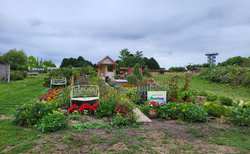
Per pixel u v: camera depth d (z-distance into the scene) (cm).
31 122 458
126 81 1817
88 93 763
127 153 325
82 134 410
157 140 390
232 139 413
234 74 1622
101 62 2488
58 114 446
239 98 1038
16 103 765
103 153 322
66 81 1343
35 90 1191
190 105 560
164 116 566
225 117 563
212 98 903
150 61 6662
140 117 560
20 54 4397
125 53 5072
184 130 458
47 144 349
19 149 324
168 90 789
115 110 537
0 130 418
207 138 413
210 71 2198
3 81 1694
